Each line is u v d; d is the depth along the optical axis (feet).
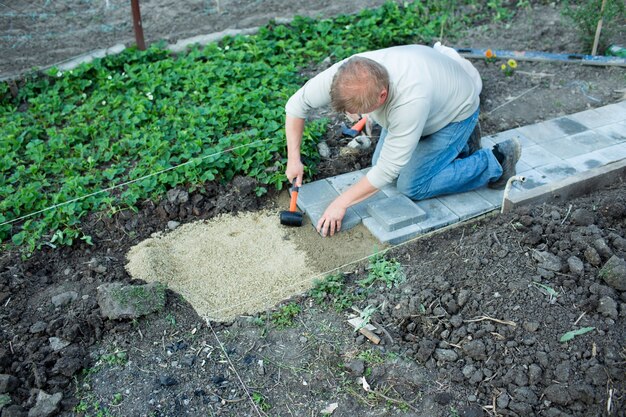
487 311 10.94
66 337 11.02
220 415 9.87
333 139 16.20
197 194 14.40
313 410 9.92
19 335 11.14
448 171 13.47
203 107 17.12
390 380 10.29
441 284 11.50
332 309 11.66
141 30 20.16
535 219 12.44
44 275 12.64
